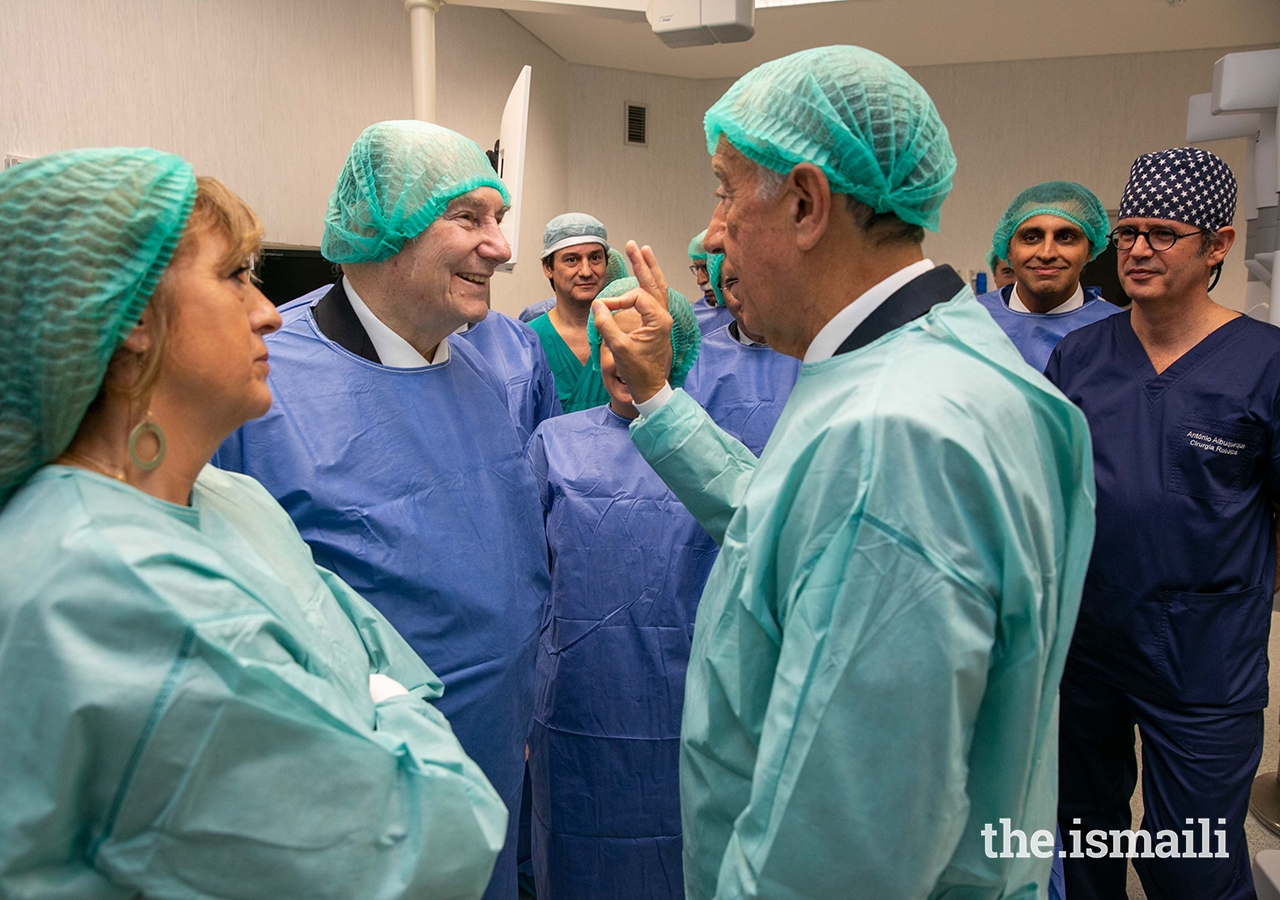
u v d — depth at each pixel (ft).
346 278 4.23
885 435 2.28
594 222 10.61
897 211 2.65
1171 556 5.46
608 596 5.38
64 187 2.05
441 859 2.27
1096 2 15.21
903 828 2.23
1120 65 18.26
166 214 2.12
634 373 3.92
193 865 1.97
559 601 5.50
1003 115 18.97
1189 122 11.03
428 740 2.53
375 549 3.92
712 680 2.76
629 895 5.48
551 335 10.38
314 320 4.28
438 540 4.07
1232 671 5.44
